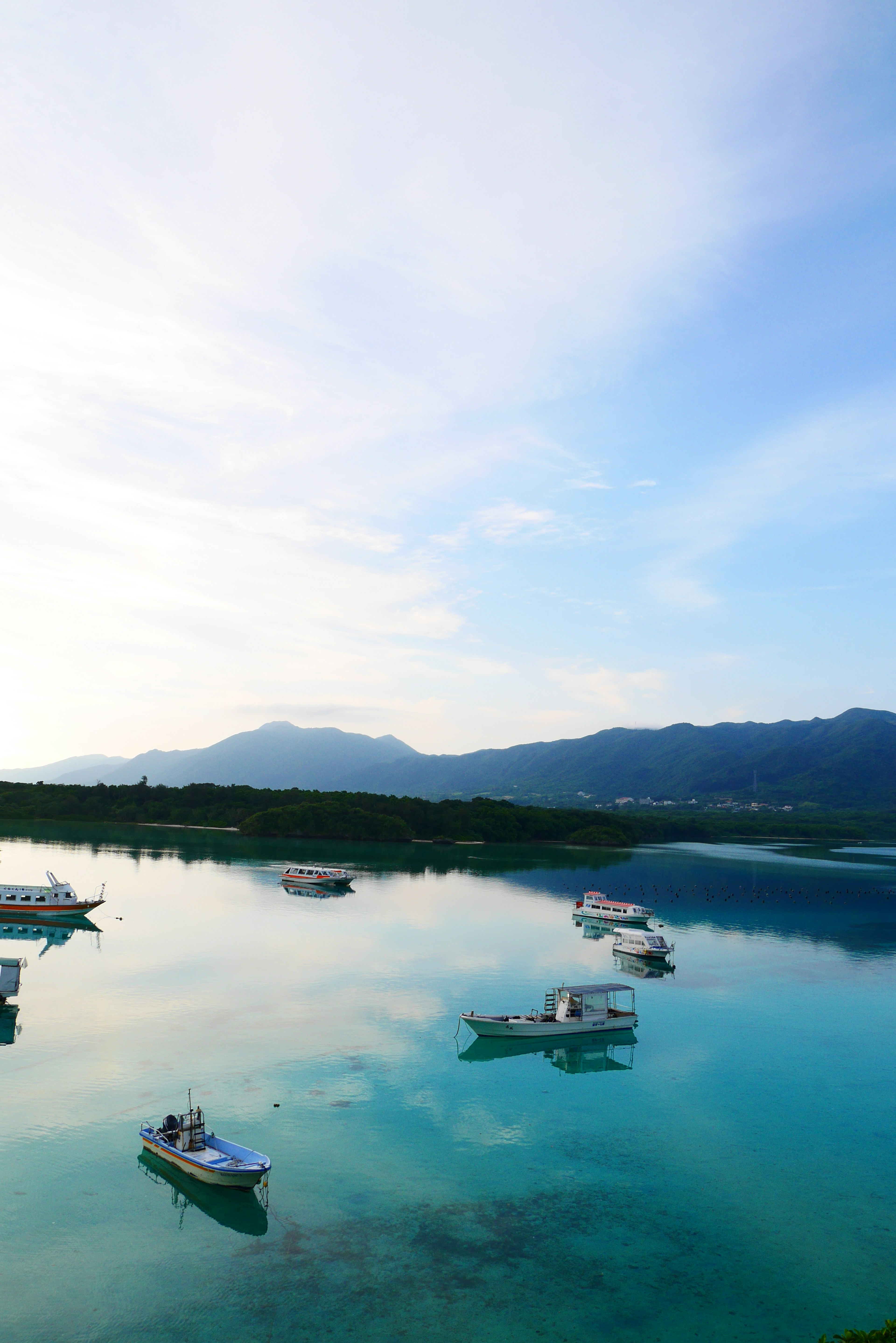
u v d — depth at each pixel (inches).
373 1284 1525.6
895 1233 1761.8
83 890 6190.9
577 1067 2716.5
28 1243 1624.0
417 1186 1889.8
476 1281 1545.3
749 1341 1400.1
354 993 3503.9
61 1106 2244.1
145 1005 3223.4
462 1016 2989.7
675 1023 3280.0
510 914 5807.1
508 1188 1895.9
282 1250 1625.2
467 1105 2370.8
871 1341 1047.0
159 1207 1763.0
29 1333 1378.0
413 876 7785.4
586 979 3946.9
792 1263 1640.0
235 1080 2475.4
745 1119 2333.9
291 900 5994.1
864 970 4352.9
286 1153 2026.3
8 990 3132.4
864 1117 2370.8
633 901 6697.8
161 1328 1396.4
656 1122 2294.5
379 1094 2415.1
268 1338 1378.0
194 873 7268.7
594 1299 1502.2
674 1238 1715.1
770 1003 3622.0
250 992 3472.0
